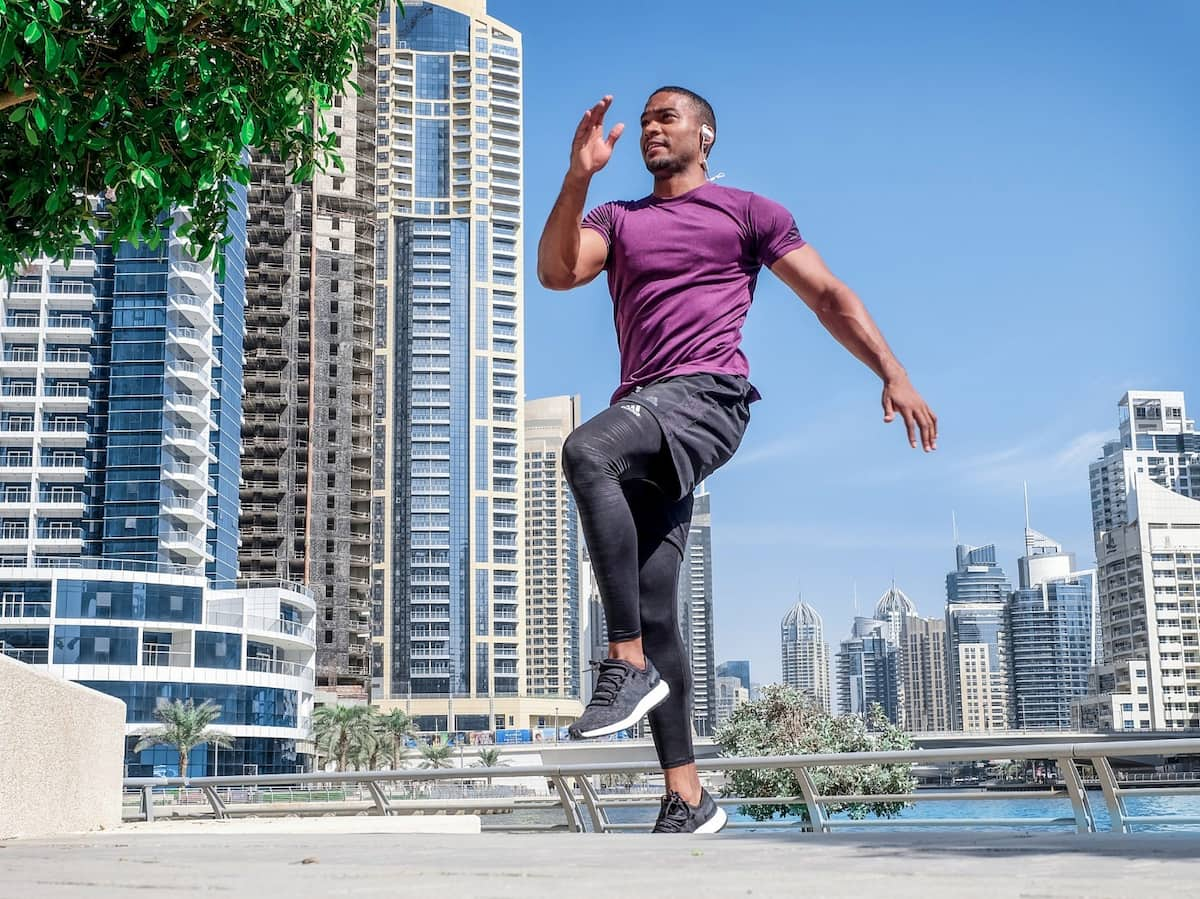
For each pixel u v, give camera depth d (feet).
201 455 314.96
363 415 415.85
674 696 11.33
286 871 6.44
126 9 16.43
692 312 11.10
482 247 577.02
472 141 583.17
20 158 18.20
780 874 5.08
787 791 116.26
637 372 11.16
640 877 5.16
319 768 315.58
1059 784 357.82
